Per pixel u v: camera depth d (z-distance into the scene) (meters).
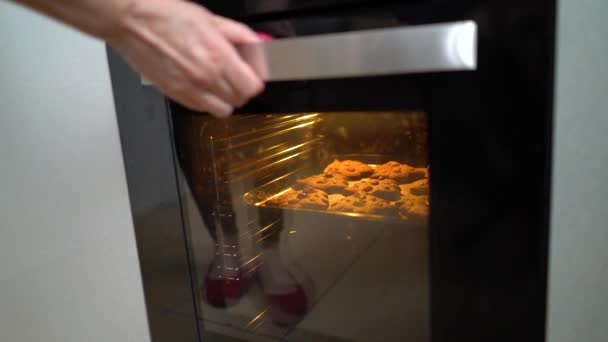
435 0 0.40
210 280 0.65
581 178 0.49
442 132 0.44
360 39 0.39
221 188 0.62
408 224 0.50
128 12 0.34
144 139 0.61
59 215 0.66
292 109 0.50
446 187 0.45
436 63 0.38
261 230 0.63
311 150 0.56
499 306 0.45
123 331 0.70
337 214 0.56
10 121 0.63
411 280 0.52
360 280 0.56
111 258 0.67
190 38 0.36
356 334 0.58
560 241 0.45
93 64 0.60
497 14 0.39
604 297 0.62
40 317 0.69
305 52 0.41
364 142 0.51
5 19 0.60
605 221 0.58
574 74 0.43
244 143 0.60
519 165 0.41
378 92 0.45
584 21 0.44
